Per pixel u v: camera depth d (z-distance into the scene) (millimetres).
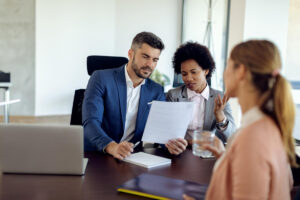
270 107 890
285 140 893
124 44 6656
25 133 1384
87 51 6539
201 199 1154
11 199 1147
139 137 2164
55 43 6258
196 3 5344
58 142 1382
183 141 1754
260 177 812
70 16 6320
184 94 2215
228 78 958
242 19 3504
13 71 6199
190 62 2043
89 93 2066
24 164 1407
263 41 915
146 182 1306
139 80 2115
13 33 6121
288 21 3566
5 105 4535
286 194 896
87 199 1158
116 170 1484
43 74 6238
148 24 6418
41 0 6051
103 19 6559
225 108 2125
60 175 1405
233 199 844
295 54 3633
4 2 6051
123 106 2107
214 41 4586
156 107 1809
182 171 1496
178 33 6188
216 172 932
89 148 2039
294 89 3518
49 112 6371
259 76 887
